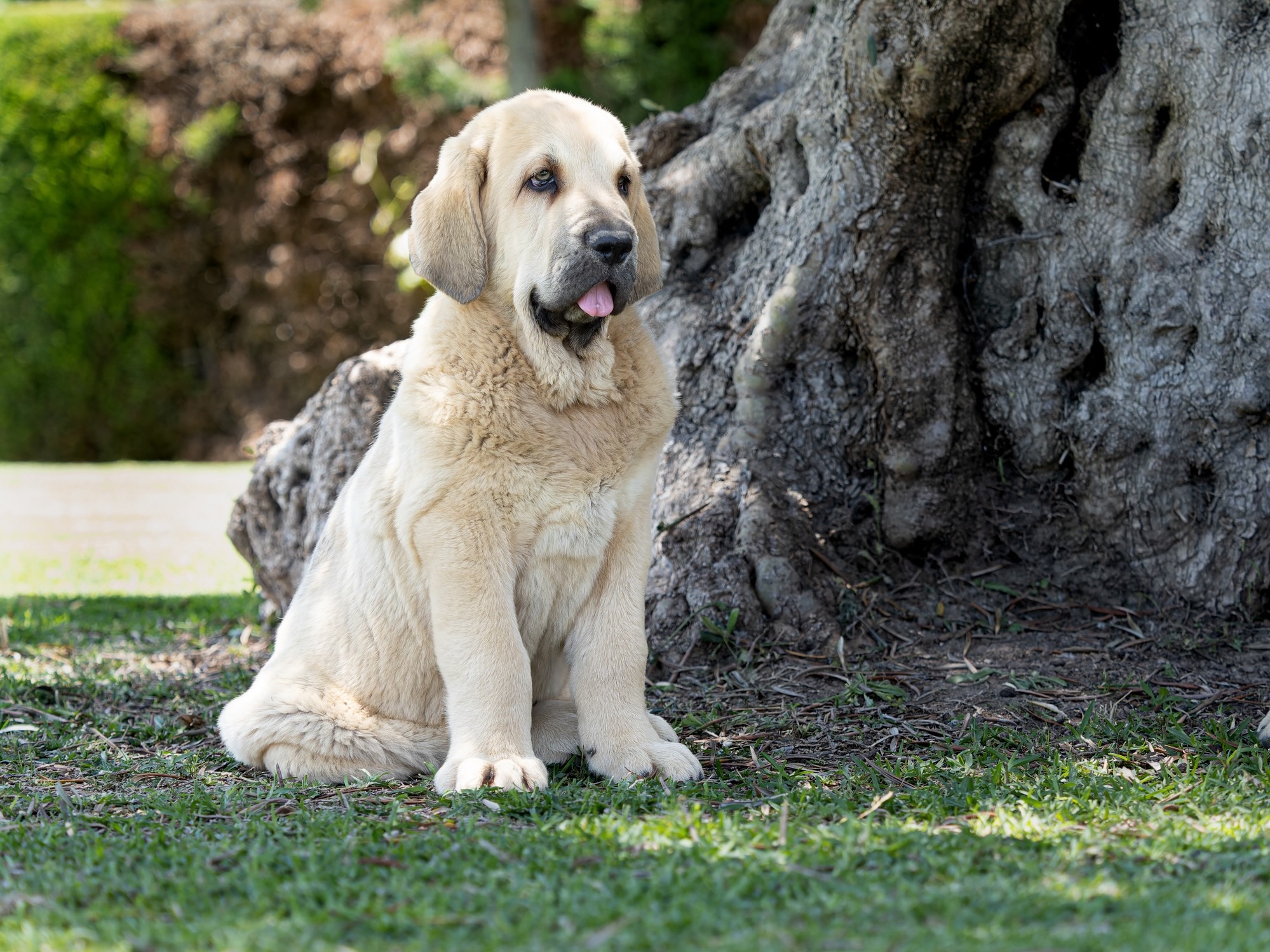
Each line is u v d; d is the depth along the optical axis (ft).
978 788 16.71
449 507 17.62
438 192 18.90
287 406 93.20
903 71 23.99
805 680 22.94
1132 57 24.68
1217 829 14.67
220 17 89.56
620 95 83.71
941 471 25.90
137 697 24.67
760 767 18.28
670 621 24.64
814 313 25.90
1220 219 24.07
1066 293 25.49
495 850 14.01
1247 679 21.83
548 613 18.72
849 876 12.99
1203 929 11.17
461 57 85.97
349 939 11.55
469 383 17.83
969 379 26.27
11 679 25.02
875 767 17.88
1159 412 24.45
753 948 10.89
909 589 25.68
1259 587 23.82
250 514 30.83
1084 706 20.85
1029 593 25.36
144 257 91.81
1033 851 13.83
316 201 90.79
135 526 56.34
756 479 25.66
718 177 29.19
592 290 17.67
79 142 90.17
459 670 17.60
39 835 15.30
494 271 18.67
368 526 19.08
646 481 18.66
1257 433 23.89
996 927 11.37
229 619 33.35
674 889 12.51
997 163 26.22
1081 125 26.00
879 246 25.45
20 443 94.17
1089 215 25.34
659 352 19.49
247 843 14.76
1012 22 23.79
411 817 15.92
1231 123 23.76
